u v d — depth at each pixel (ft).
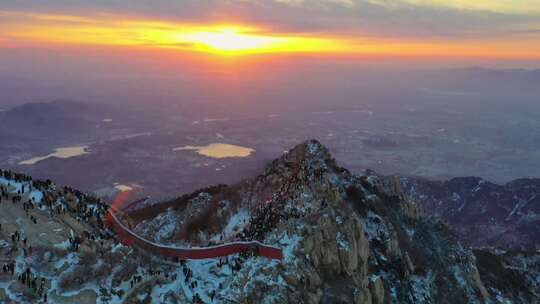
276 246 319.06
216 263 317.22
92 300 257.96
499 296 526.16
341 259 329.11
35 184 327.88
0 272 253.03
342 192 433.48
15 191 313.12
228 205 481.46
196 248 323.57
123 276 280.92
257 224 366.84
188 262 318.86
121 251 298.97
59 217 305.32
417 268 423.23
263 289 287.07
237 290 286.05
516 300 543.39
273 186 461.37
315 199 386.32
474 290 453.17
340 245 331.98
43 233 284.82
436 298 404.57
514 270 618.03
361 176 512.63
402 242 440.45
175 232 493.36
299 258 312.50
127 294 268.82
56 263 271.28
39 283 256.73
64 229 296.10
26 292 248.32
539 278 614.34
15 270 256.73
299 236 327.67
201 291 286.87
